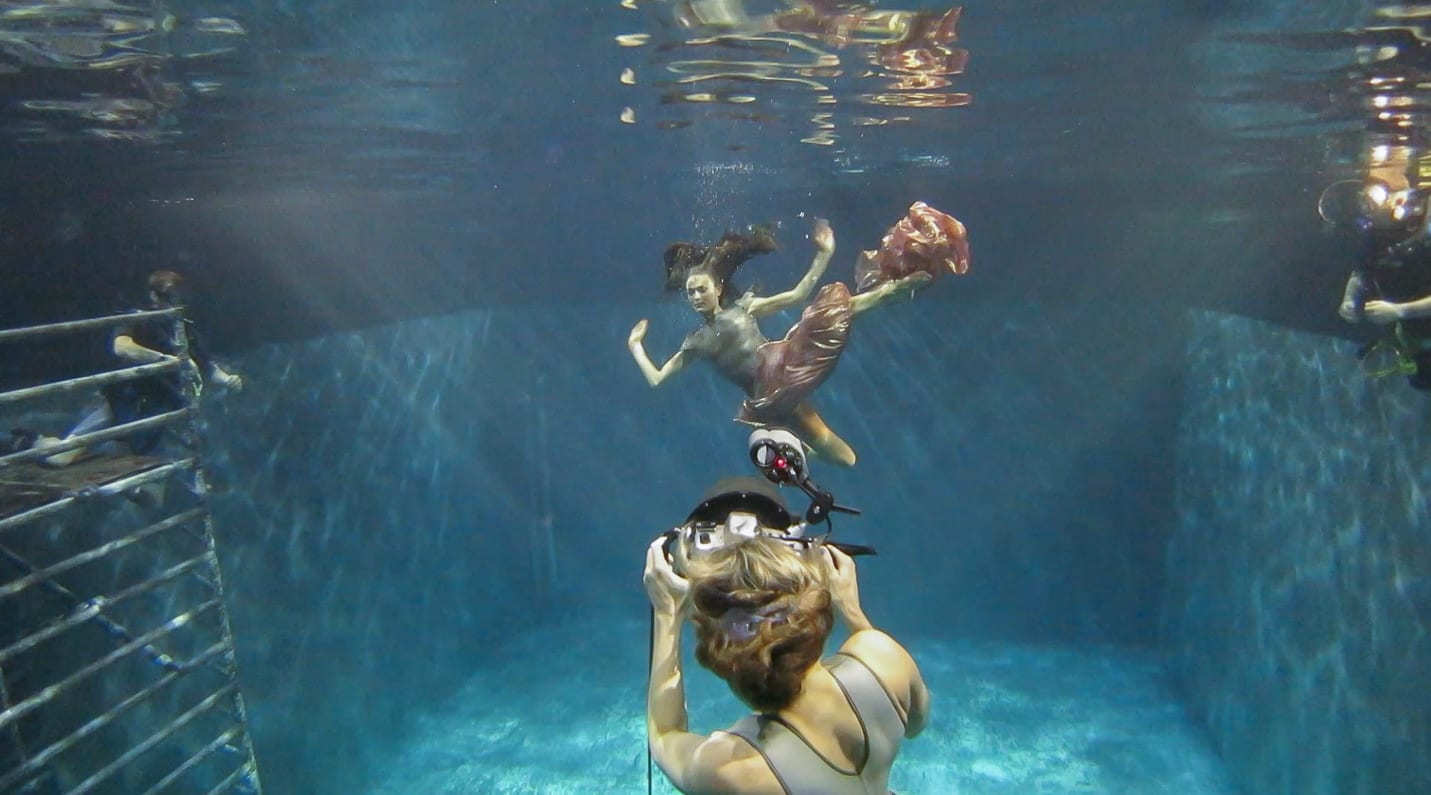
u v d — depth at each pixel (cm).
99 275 951
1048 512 1541
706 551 232
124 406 776
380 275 1323
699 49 804
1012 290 1465
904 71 876
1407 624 760
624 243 1631
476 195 1559
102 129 930
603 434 1723
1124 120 1065
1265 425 1073
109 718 619
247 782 779
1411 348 638
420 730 1354
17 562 655
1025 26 732
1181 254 1357
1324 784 912
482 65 848
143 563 820
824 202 1581
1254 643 1102
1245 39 742
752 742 212
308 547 1118
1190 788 1177
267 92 882
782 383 618
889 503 1612
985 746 1290
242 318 1053
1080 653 1546
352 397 1231
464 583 1534
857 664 229
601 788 1209
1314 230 947
